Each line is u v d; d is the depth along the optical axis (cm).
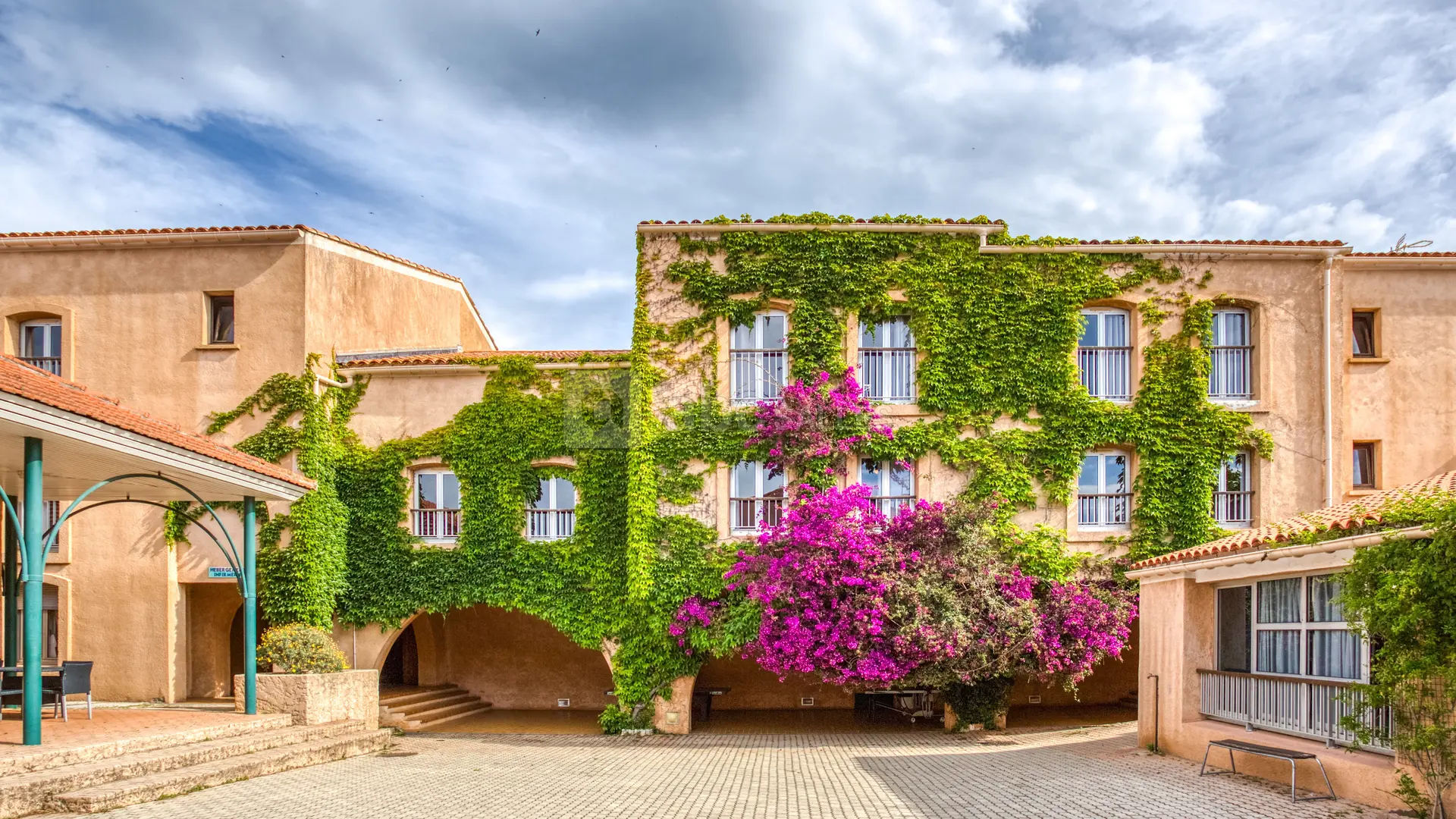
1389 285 1989
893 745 1574
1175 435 1812
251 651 1488
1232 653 1286
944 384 1827
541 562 1917
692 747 1596
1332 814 926
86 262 1973
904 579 1611
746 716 2061
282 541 1908
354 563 1970
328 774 1241
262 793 1080
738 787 1178
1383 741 948
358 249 2122
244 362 1939
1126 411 1822
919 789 1139
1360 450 1989
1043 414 1825
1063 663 1650
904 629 1552
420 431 1991
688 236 1861
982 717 1755
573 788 1171
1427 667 863
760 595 1656
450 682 2297
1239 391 1864
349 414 2003
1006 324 1841
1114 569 1795
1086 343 1878
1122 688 2189
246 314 1948
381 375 2011
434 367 1981
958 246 1850
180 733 1224
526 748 1594
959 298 1844
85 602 1902
